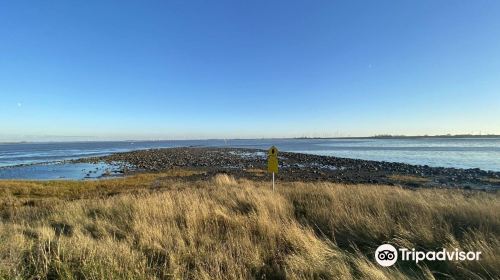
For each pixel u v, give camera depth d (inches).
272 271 193.3
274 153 478.6
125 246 222.2
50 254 205.3
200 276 178.5
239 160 2368.4
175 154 3346.5
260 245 227.6
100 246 221.0
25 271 183.9
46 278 178.7
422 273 191.3
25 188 903.1
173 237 251.8
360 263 189.6
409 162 2017.7
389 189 582.9
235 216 313.4
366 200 373.4
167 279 178.9
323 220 307.6
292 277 180.4
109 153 4170.8
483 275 185.6
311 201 390.6
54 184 1046.4
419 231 250.4
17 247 217.8
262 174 1393.9
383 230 261.0
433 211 310.5
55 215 374.9
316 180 1165.7
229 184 747.4
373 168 1619.1
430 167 1619.1
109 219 340.5
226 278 176.9
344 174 1384.1
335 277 177.9
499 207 308.7
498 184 1046.4
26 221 360.2
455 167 1674.5
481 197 460.1
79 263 196.1
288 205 373.7
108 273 174.6
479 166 1732.3
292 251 223.3
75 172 1775.3
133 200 428.1
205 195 465.4
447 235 231.9
